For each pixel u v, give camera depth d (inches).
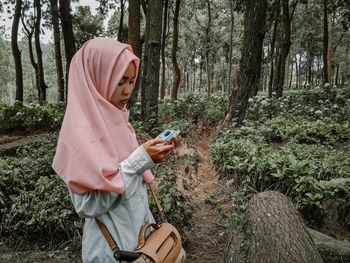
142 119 317.7
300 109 424.2
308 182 147.6
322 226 147.6
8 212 148.3
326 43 652.1
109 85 48.9
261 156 192.5
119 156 48.9
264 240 84.7
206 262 120.6
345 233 145.3
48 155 227.5
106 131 46.2
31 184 175.2
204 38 1082.1
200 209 170.4
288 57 1513.3
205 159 261.4
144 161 46.9
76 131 44.8
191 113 396.2
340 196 156.7
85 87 47.5
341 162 194.7
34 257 126.2
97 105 47.3
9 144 309.1
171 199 140.1
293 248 79.4
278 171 157.3
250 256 85.4
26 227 136.3
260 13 280.8
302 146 238.5
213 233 144.6
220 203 172.1
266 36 1223.5
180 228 137.1
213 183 207.0
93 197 44.8
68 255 127.3
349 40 1528.1
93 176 42.5
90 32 840.9
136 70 51.2
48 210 138.9
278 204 94.8
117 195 45.4
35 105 454.6
